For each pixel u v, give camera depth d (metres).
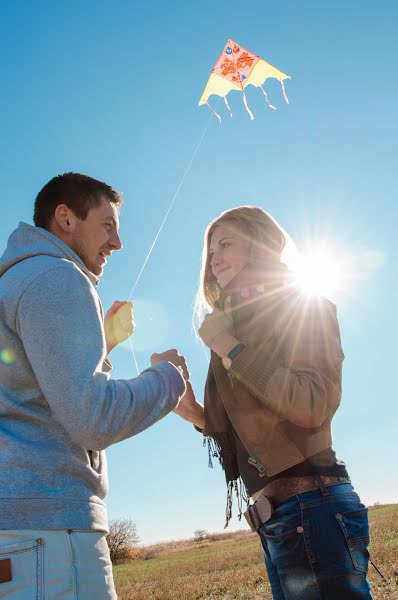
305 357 2.09
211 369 2.56
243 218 2.56
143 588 17.31
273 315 2.19
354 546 1.94
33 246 1.97
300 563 1.95
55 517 1.63
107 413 1.64
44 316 1.72
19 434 1.71
